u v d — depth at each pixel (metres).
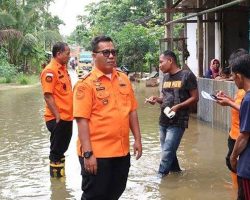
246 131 3.77
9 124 12.12
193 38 21.08
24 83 31.72
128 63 30.98
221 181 6.34
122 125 4.27
